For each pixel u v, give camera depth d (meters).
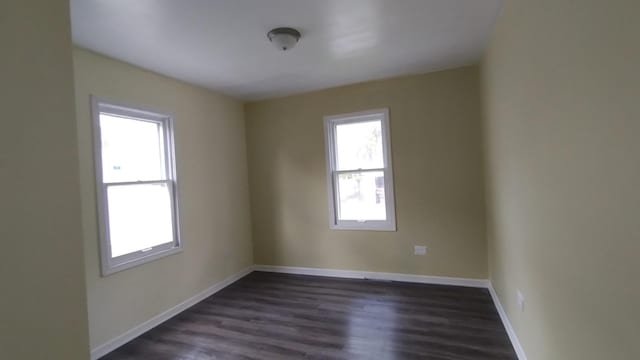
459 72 3.59
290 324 2.94
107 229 2.69
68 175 0.92
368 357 2.36
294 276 4.31
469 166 3.60
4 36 0.79
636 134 0.88
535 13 1.62
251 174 4.62
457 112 3.62
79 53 2.56
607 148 1.03
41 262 0.85
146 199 3.12
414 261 3.86
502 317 2.81
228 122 4.27
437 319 2.89
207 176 3.86
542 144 1.61
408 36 2.70
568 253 1.35
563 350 1.44
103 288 2.63
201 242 3.71
